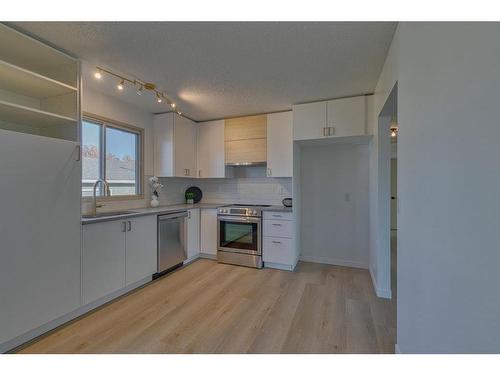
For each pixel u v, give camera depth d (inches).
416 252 51.0
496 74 26.6
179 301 96.0
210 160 157.6
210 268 134.6
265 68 90.1
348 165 140.7
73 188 81.2
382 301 96.2
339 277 121.4
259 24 65.2
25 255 68.8
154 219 117.3
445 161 38.2
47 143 74.3
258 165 160.4
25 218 68.9
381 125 100.8
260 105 130.1
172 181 161.0
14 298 66.4
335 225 143.1
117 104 122.9
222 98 120.6
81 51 79.2
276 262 132.6
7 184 65.3
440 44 39.5
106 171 120.2
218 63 86.7
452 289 36.3
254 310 89.0
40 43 72.0
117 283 97.3
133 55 81.5
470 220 31.6
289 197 154.2
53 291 75.2
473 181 31.0
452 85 35.9
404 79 58.6
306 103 125.8
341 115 118.8
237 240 140.3
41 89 82.5
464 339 33.2
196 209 149.0
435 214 41.9
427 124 45.0
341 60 84.1
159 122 144.7
